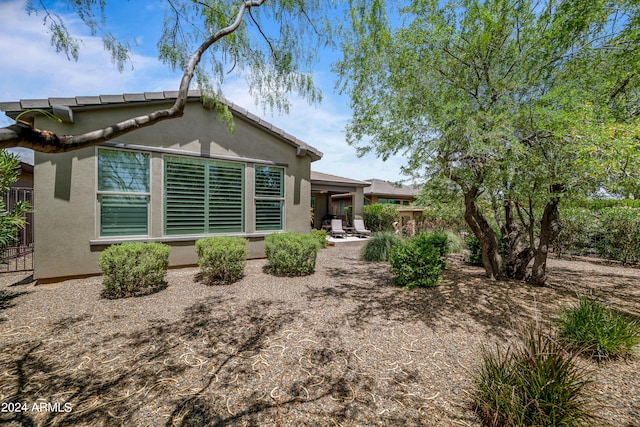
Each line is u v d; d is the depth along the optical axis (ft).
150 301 15.17
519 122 13.35
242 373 8.82
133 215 20.92
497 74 15.60
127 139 20.39
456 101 14.32
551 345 8.22
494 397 7.14
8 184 15.30
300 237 22.70
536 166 13.62
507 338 11.29
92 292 16.38
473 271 23.21
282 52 13.37
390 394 7.93
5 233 14.67
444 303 15.31
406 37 15.03
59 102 17.74
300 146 28.43
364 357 9.85
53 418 6.82
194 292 16.89
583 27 13.48
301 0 12.55
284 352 10.12
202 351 10.11
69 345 10.36
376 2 12.65
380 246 29.12
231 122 15.31
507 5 14.28
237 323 12.54
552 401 6.75
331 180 49.93
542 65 14.58
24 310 13.60
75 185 18.74
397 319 13.16
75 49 9.17
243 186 26.03
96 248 19.42
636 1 12.35
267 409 7.26
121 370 8.88
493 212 22.85
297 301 15.55
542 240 18.62
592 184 14.42
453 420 6.98
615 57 13.67
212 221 24.41
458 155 14.71
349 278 20.93
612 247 28.91
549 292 17.26
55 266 18.20
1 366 8.98
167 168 22.26
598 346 9.88
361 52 15.11
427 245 19.25
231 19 12.09
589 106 11.66
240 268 19.52
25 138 4.87
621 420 6.88
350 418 7.00
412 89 15.28
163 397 7.65
